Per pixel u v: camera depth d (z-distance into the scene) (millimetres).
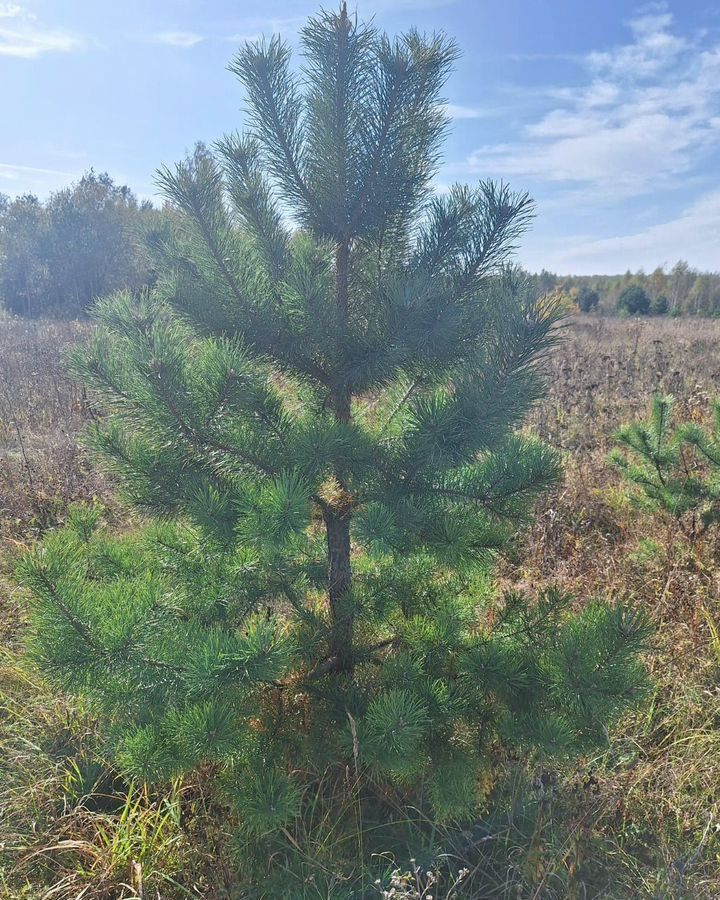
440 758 2410
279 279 2621
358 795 2645
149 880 2377
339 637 2760
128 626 2150
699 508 4840
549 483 2502
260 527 2029
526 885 2381
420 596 2881
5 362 11656
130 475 2500
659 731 3162
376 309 2533
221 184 2557
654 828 2650
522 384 2320
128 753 2133
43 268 28281
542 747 2262
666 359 11703
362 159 2506
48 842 2537
